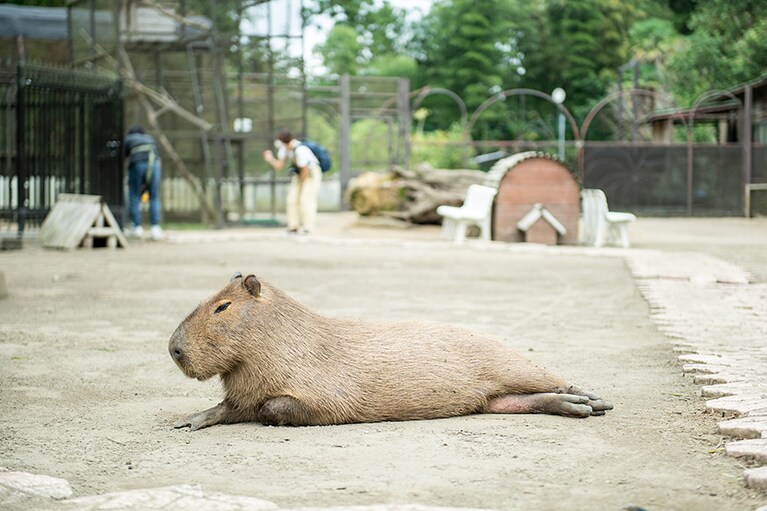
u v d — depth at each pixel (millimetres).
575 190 18906
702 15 43500
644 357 6902
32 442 4625
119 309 9609
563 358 6859
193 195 24406
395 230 22172
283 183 23859
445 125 55719
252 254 16344
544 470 4035
